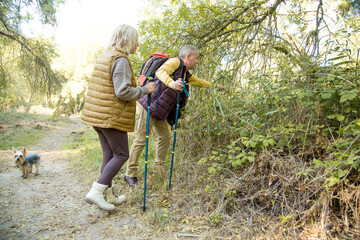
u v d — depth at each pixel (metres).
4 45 8.33
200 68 3.75
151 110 2.60
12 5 7.14
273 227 1.84
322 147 2.06
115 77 1.96
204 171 2.68
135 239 1.84
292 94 2.39
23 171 3.32
